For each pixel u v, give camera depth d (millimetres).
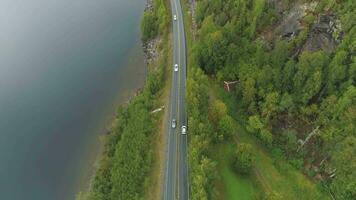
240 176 136125
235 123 153375
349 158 121938
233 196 130750
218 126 142625
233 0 180875
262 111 148375
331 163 132625
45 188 158000
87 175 157750
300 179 135750
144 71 196625
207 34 170000
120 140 152250
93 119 179750
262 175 137375
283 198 131250
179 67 178750
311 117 143000
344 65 134750
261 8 161875
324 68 139000
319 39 148250
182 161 140250
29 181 161000
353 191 122688
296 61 150625
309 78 138750
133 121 152625
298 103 144750
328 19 147375
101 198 137375
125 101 184250
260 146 146000
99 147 166250
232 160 137125
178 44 192875
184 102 162000
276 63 149500
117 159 143000
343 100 129875
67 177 159750
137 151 137875
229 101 160750
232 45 162125
